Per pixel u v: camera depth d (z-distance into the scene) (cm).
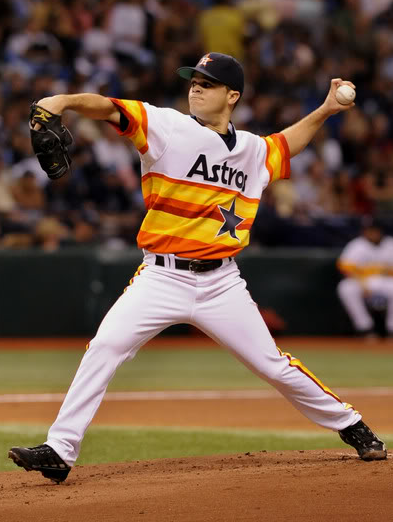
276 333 5525
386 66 7362
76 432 1566
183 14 6762
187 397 3228
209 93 1619
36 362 4288
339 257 5678
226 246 1617
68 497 1441
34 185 5244
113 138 5638
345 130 6662
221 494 1388
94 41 6181
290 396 1697
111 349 1573
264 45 6981
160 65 6322
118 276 5209
